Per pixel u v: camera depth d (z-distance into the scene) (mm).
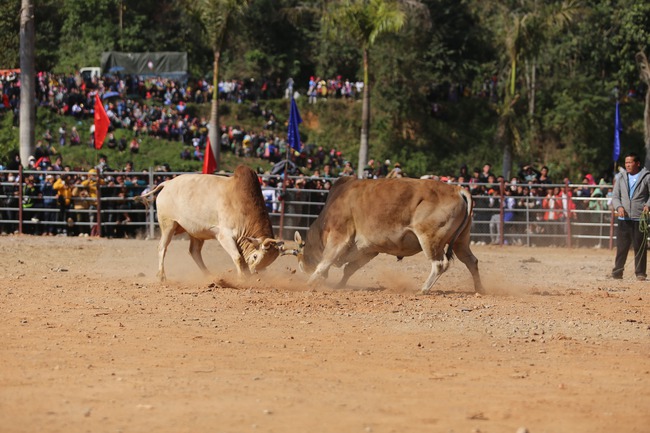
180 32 54062
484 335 10094
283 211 23922
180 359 8438
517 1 50938
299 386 7473
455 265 18391
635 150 50625
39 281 14164
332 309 11562
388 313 11344
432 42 51969
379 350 9133
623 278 17016
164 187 14328
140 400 6902
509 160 34750
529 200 24453
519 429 6055
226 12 30781
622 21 50219
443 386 7648
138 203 23781
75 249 19781
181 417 6434
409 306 11914
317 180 24391
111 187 23531
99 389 7230
